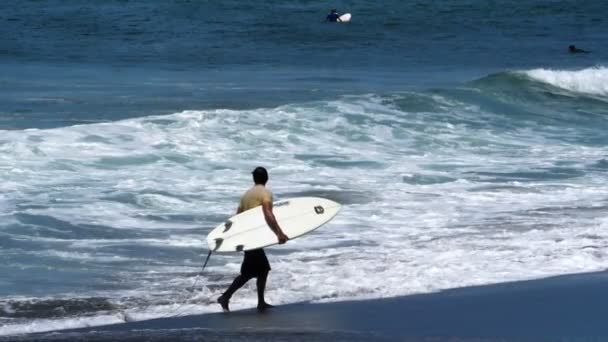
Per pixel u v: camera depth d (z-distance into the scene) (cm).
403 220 6056
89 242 5419
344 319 4084
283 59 17000
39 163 7206
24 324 4022
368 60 17112
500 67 16562
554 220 6066
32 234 5528
